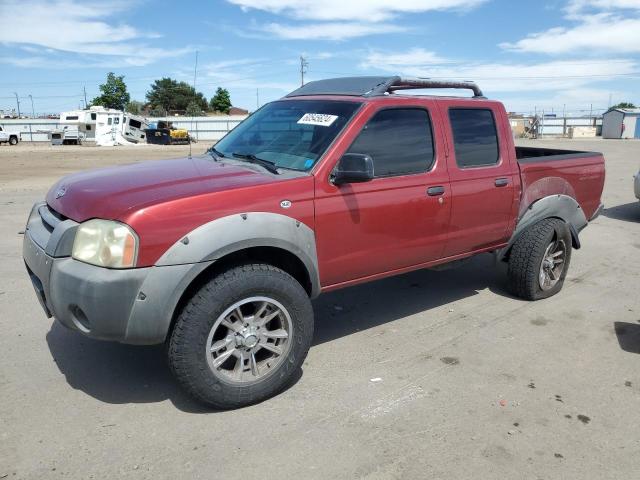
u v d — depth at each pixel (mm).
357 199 3801
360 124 3873
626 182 15867
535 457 2949
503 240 5105
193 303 3121
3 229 8234
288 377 3512
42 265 3225
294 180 3516
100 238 2982
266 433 3125
